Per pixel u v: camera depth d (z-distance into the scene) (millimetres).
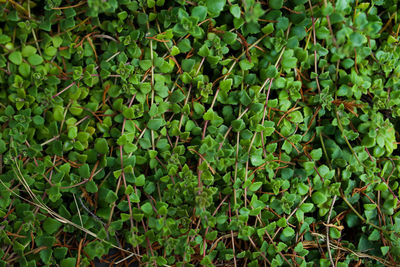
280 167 401
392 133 407
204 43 387
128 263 401
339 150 405
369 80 409
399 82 408
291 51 391
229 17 390
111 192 375
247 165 390
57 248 380
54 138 379
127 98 388
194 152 390
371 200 412
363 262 418
